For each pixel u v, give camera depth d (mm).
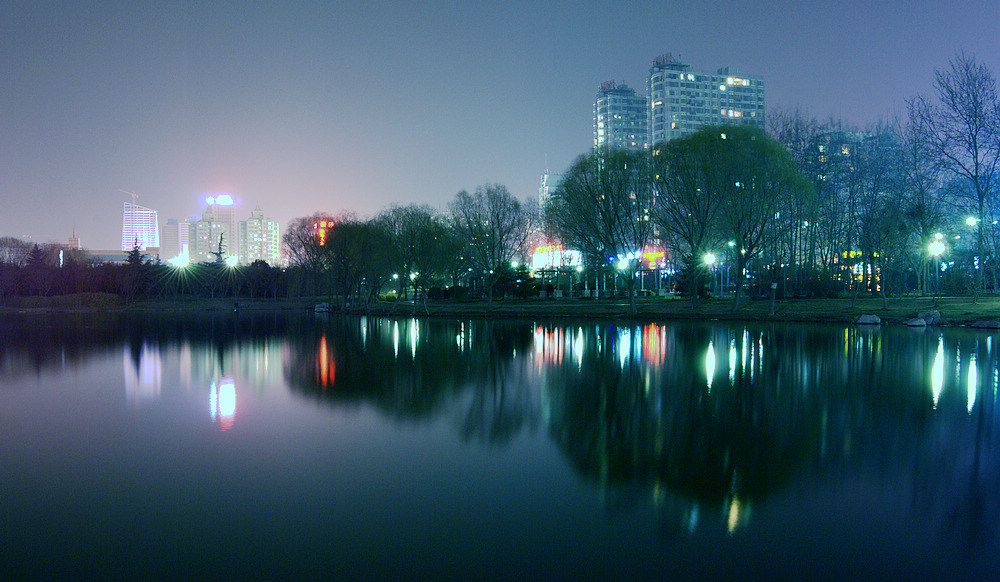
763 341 35875
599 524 9648
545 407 18359
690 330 45156
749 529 9422
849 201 69125
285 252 103250
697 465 12508
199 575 8141
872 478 11609
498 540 9117
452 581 7926
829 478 11641
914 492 10852
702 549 8766
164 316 84750
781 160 53875
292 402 19766
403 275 83625
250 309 109125
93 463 13180
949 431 14852
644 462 12773
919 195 60750
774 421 16062
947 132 52875
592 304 75875
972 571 8070
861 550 8688
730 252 73500
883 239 56188
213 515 10180
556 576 8031
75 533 9492
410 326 57344
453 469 12492
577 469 12391
